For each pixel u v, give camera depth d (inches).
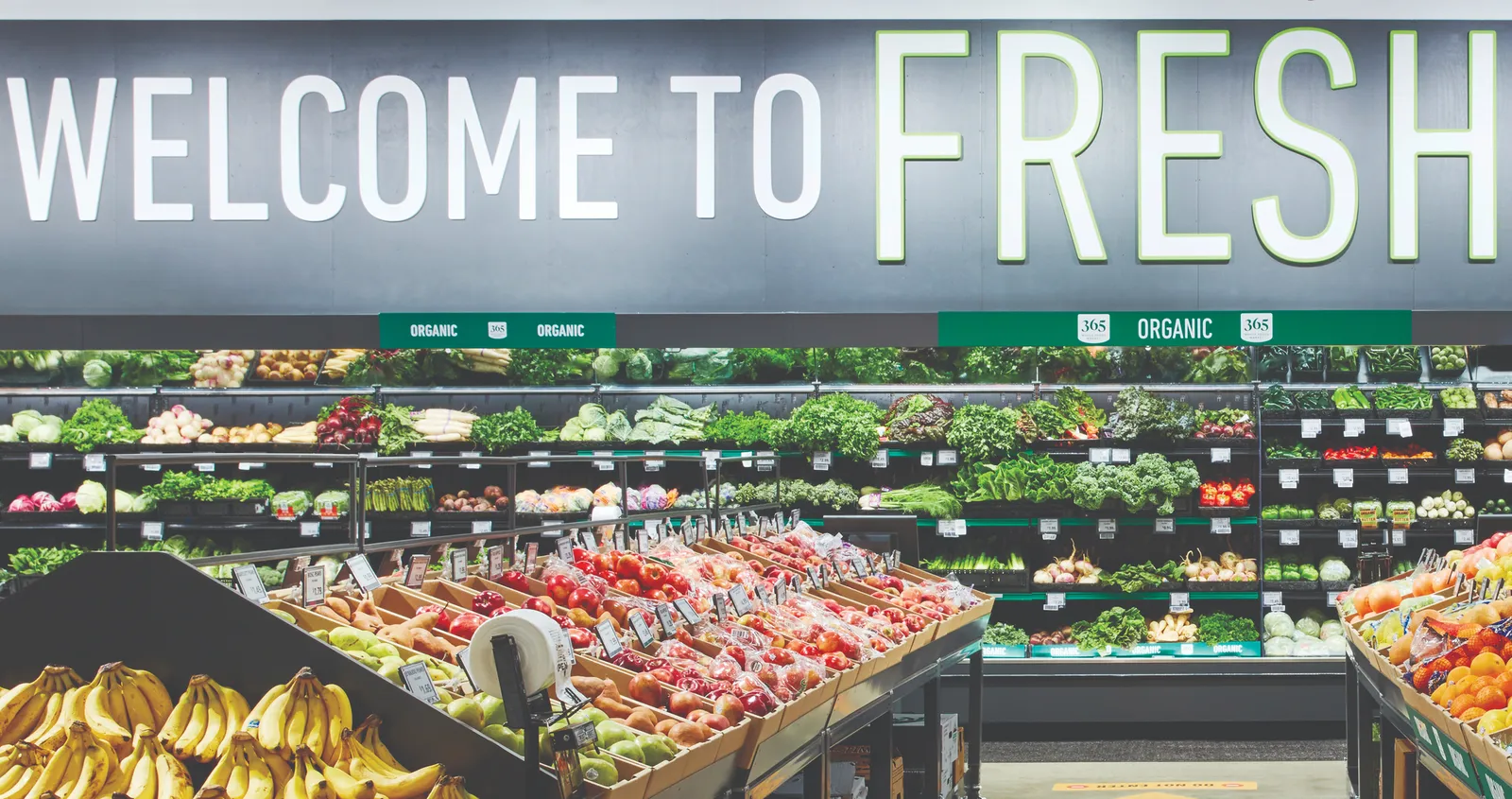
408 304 245.4
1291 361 274.8
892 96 244.7
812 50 246.4
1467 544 266.2
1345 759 229.8
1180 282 241.9
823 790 141.2
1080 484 257.3
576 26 247.1
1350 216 241.3
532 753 87.7
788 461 289.1
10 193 246.2
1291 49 243.0
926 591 197.0
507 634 88.1
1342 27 242.8
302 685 92.7
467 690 103.3
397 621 124.5
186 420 279.4
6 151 246.4
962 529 264.5
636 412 291.4
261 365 286.8
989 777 220.8
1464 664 137.8
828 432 266.5
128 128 247.0
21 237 245.9
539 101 246.8
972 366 279.7
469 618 124.0
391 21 248.1
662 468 299.1
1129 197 243.1
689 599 155.6
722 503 279.7
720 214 245.3
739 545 205.9
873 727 168.6
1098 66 244.2
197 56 247.8
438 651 114.7
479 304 245.3
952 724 199.3
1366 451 267.7
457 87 246.8
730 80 246.2
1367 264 241.3
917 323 239.0
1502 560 169.8
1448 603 173.2
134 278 245.4
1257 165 242.7
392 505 273.0
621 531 207.0
